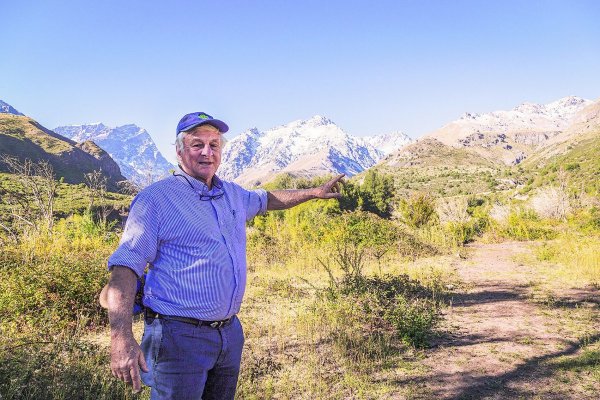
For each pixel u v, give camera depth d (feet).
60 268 22.74
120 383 13.25
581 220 71.97
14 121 476.54
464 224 68.28
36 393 12.57
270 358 16.76
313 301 24.36
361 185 132.98
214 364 7.02
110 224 47.70
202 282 6.68
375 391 14.42
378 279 25.71
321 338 18.95
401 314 20.13
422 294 26.86
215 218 7.00
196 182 7.04
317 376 15.35
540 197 90.58
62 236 36.96
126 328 6.04
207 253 6.73
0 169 210.59
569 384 14.96
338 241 44.88
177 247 6.69
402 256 46.14
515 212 85.51
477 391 14.48
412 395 14.15
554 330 20.80
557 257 42.78
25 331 18.10
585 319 22.50
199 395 6.79
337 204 67.41
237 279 7.05
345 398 13.94
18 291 20.43
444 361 17.07
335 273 35.35
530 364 16.71
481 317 23.27
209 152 6.98
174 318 6.63
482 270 38.65
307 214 59.62
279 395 13.96
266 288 29.22
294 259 40.50
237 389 13.87
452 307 25.45
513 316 23.40
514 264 41.70
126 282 6.24
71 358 14.55
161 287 6.68
